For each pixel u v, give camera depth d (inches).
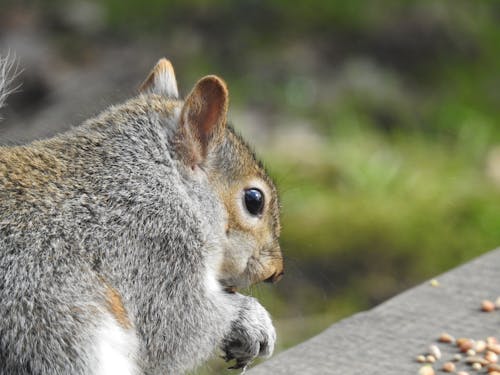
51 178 245.0
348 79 617.0
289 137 553.0
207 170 262.7
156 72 291.9
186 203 255.6
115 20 662.5
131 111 263.6
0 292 228.7
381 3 687.1
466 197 510.6
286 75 617.0
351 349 275.4
